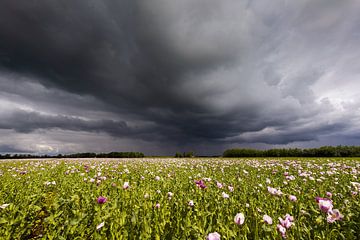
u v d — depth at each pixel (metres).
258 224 2.89
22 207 3.43
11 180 6.52
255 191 4.88
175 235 2.58
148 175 7.79
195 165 13.48
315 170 8.91
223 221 3.04
